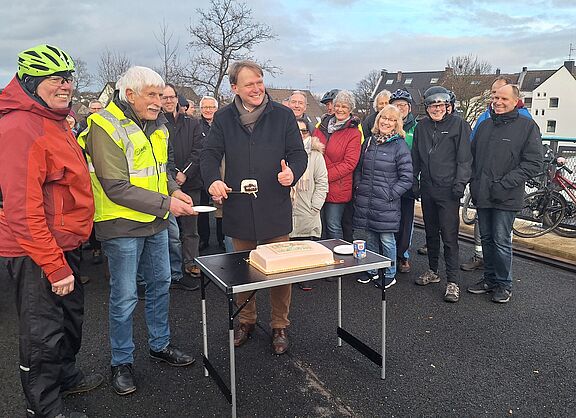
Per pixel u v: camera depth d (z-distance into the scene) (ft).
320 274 7.55
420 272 15.23
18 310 6.72
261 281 7.14
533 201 19.43
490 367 9.24
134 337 10.53
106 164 7.46
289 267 7.68
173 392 8.38
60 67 6.31
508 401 8.11
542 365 9.32
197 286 13.61
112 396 8.23
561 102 136.67
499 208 12.08
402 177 12.89
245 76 8.66
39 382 6.86
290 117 9.38
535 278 14.61
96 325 11.23
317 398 8.21
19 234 6.20
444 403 8.05
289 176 8.68
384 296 8.57
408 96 15.51
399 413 7.77
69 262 7.33
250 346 10.18
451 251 12.67
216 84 65.57
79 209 7.02
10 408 7.95
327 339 10.50
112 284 8.15
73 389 8.25
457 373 9.02
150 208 7.73
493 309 12.15
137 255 8.19
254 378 8.86
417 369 9.18
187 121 14.76
